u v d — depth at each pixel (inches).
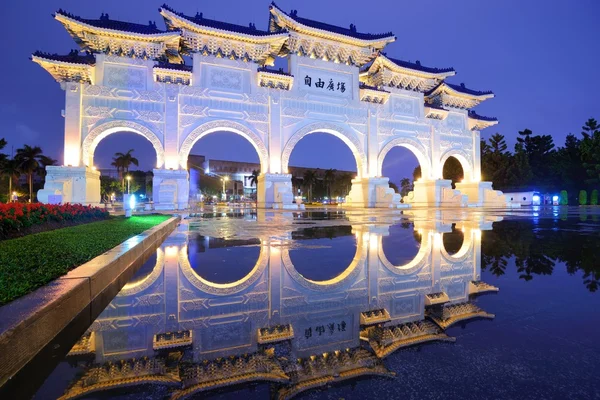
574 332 82.8
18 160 1755.7
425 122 1285.7
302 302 118.0
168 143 917.8
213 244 271.9
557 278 143.4
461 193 1299.2
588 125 1956.2
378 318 99.9
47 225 333.4
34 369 75.5
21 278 115.3
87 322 105.7
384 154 1204.5
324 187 3129.9
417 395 56.6
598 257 194.2
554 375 61.9
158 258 211.0
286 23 1016.2
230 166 3422.7
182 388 63.8
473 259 193.8
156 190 900.0
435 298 118.3
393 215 731.4
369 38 1136.2
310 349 80.0
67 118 839.7
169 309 113.0
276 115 1040.8
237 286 140.9
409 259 198.7
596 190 1813.5
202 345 84.3
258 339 87.3
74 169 822.5
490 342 78.1
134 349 83.2
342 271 167.6
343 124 1141.7
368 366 69.6
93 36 860.0
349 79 1160.2
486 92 1375.5
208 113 965.2
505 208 1296.8
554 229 384.2
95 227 344.2
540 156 2204.7
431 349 75.9
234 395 60.6
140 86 909.2
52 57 825.5
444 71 1269.7
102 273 137.7
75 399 60.8
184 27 908.6
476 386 58.9
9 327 73.2
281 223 501.0
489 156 2060.8
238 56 1008.9
